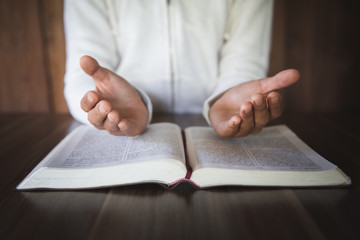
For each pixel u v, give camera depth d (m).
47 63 0.60
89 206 0.22
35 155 0.33
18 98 0.60
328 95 0.61
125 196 0.24
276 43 0.60
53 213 0.22
